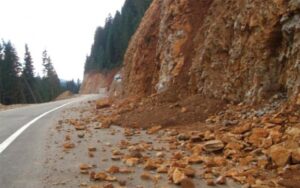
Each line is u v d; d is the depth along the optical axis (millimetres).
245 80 10398
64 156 7504
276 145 6312
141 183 5555
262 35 9859
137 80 22062
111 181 5691
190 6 15758
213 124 9562
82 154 7633
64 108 22312
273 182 5207
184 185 5277
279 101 8914
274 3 9578
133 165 6586
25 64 72312
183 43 15117
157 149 7797
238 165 6211
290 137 6605
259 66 9820
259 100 9586
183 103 12023
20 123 13859
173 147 7848
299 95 8055
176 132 9367
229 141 7297
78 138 9625
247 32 10617
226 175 5637
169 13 17641
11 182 5816
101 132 10523
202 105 11336
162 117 11203
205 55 12531
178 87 13828
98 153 7688
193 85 13055
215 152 7113
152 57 21078
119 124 11711
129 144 8422
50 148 8375
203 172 5922
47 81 87875
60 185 5586
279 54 9422
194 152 7219
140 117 11844
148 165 6297
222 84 11344
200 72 12711
